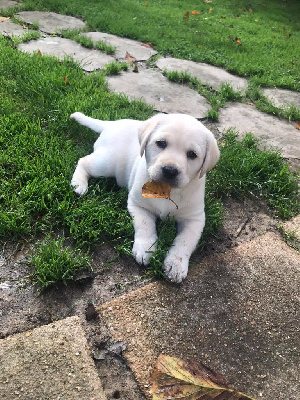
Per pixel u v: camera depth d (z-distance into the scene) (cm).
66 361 36
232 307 45
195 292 46
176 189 49
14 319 41
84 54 108
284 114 93
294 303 46
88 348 38
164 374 37
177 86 99
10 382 34
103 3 155
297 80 115
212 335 42
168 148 47
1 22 120
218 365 39
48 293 44
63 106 76
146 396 36
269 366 39
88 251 49
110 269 48
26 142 65
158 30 136
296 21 193
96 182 61
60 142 68
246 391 37
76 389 34
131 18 143
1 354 36
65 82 86
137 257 49
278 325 44
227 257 52
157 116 51
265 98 100
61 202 55
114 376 37
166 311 43
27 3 137
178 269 47
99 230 51
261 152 74
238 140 80
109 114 76
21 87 81
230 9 194
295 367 40
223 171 68
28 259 47
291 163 76
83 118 68
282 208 62
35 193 55
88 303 43
